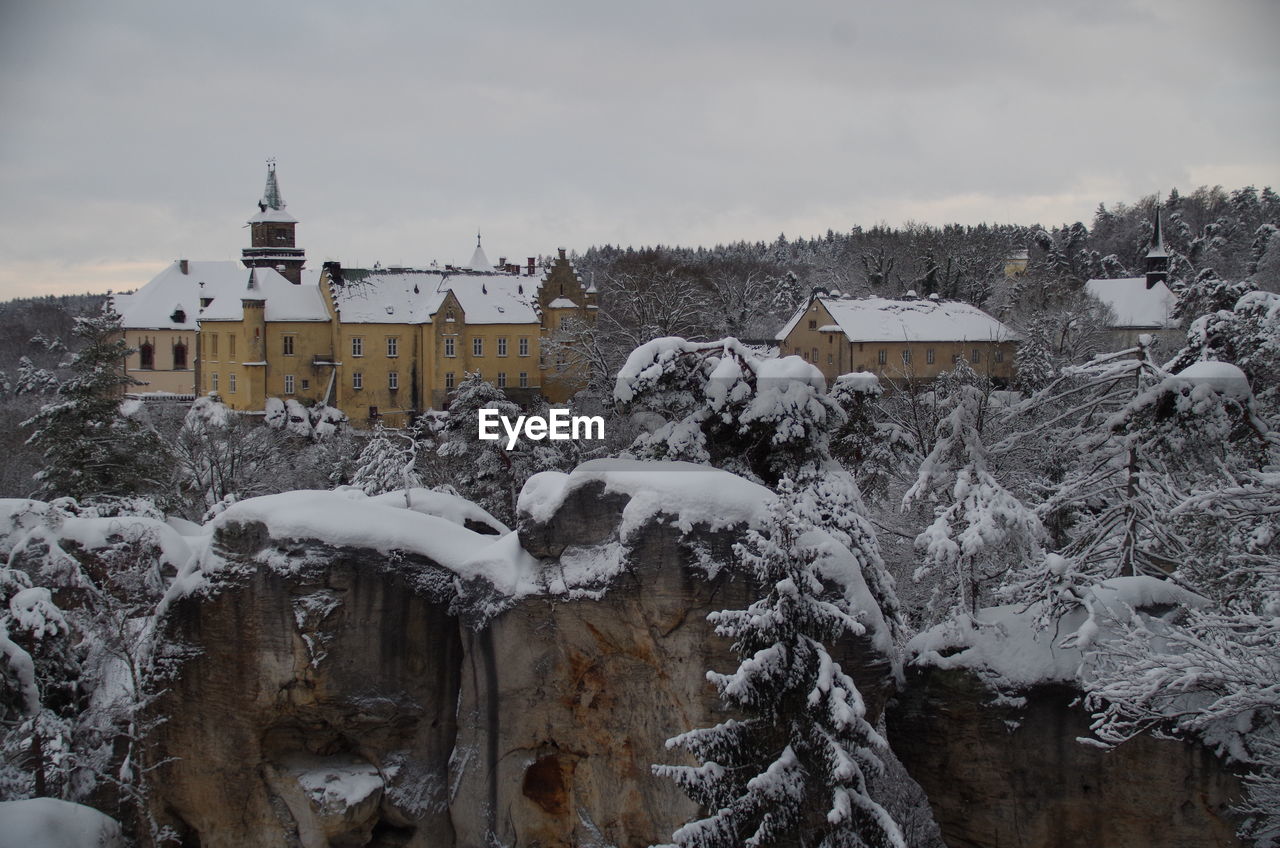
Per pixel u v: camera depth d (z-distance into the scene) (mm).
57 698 24438
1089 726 19578
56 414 43125
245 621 20609
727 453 24156
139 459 44344
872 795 18984
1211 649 16734
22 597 21875
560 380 95812
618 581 18906
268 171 115375
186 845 21875
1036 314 73000
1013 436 26750
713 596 18359
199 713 21062
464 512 25984
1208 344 26344
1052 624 20359
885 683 18391
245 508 20969
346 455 64250
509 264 115625
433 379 94438
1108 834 19531
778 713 16312
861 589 18609
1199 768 18906
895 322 75812
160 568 25828
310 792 20562
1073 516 28750
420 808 20875
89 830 20312
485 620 20156
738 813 15758
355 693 20641
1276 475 18875
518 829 20188
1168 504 22281
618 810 19422
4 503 25453
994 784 19938
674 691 18688
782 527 16750
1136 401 23188
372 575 20625
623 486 19375
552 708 19938
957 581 22375
